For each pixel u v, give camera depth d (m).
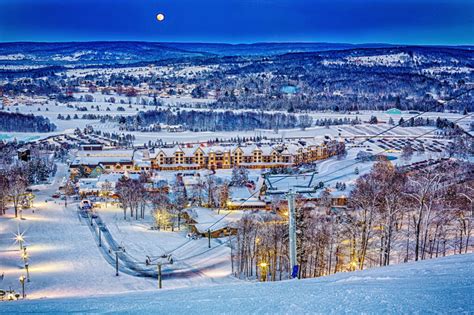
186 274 70.62
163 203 106.94
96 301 16.23
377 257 63.59
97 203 128.62
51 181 168.25
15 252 82.06
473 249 67.31
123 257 80.19
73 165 182.00
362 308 11.91
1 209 113.69
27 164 167.12
